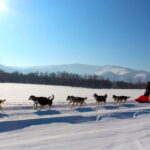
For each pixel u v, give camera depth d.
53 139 7.29
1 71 126.12
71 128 9.73
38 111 14.09
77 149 6.12
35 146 6.44
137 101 23.72
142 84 128.00
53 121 11.27
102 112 14.60
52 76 127.00
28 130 9.23
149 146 6.22
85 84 114.88
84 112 15.23
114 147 6.25
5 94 32.16
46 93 39.19
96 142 6.86
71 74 130.38
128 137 7.50
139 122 11.62
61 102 20.42
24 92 38.75
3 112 13.09
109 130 8.95
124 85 125.50
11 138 7.80
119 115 14.03
